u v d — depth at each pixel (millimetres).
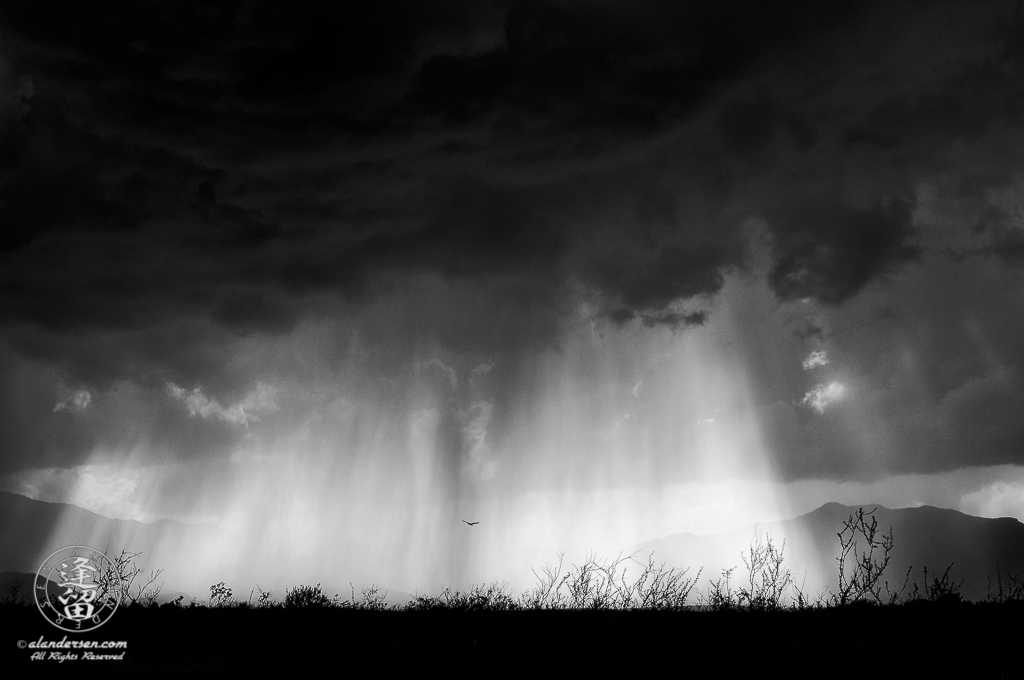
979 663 14578
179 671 14938
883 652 14547
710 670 14438
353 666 15133
